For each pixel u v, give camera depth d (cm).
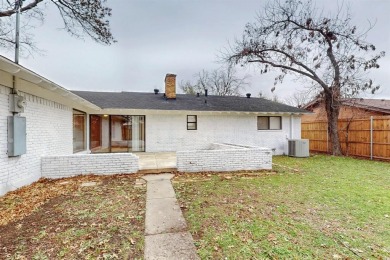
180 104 1295
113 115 1183
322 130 1448
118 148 1185
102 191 534
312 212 406
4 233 322
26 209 413
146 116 1216
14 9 804
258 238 308
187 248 284
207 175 720
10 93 511
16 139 513
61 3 871
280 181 643
